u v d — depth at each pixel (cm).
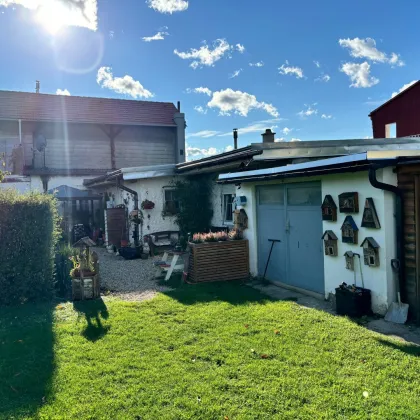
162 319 534
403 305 498
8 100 1825
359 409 299
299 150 793
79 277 664
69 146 1830
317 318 520
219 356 403
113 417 298
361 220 547
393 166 509
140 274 905
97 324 516
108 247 1323
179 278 837
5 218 632
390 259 511
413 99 1908
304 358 392
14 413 304
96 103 2008
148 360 397
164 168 1228
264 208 805
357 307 524
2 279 626
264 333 467
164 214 1265
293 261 720
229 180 871
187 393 330
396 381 339
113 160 1912
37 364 391
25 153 1758
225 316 540
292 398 318
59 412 306
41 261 657
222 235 833
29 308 609
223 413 300
